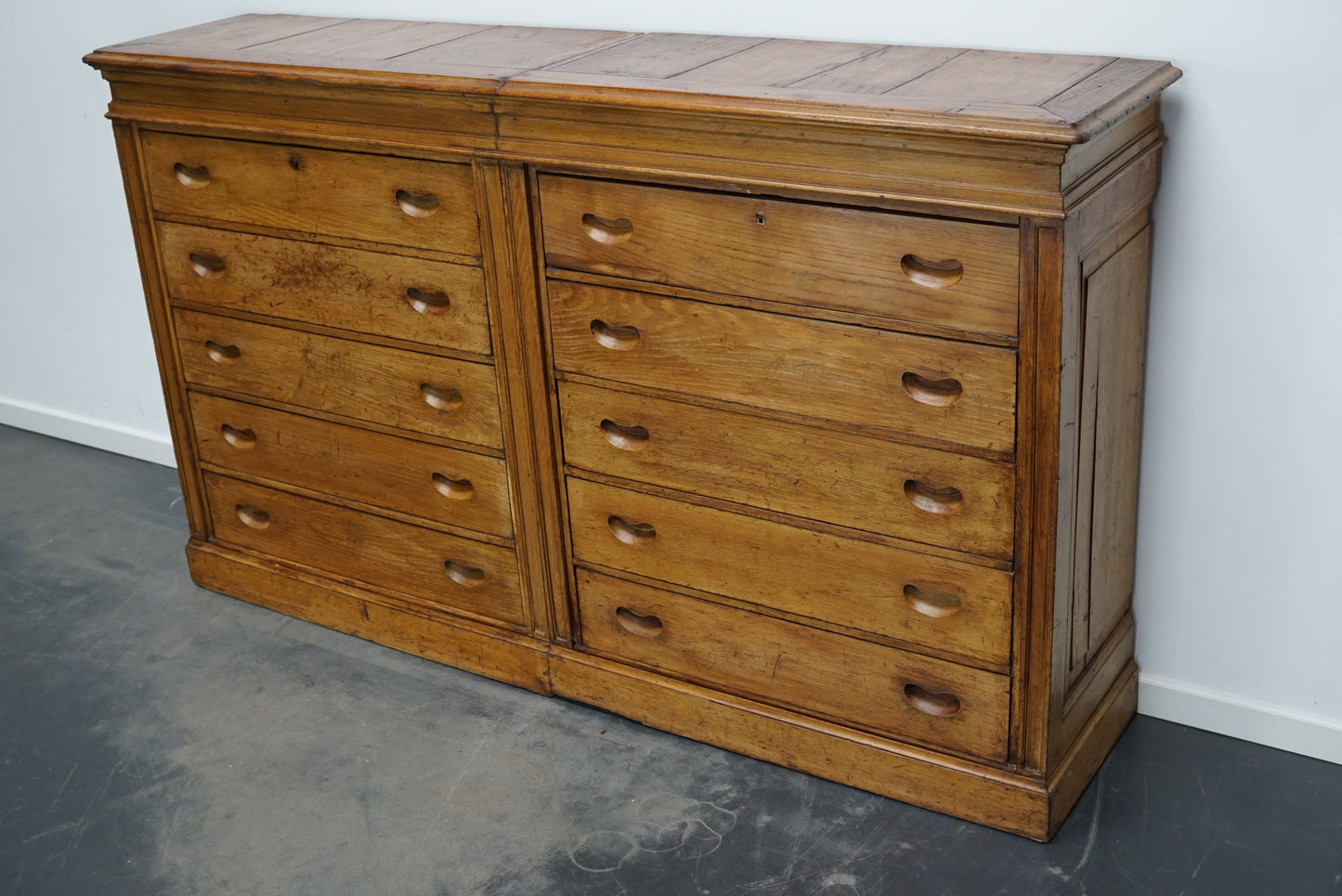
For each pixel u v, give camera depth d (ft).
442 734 8.37
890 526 7.01
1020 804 7.17
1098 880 6.96
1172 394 7.47
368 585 9.29
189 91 8.28
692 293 7.06
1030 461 6.44
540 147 7.14
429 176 7.63
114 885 7.33
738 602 7.72
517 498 8.26
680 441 7.48
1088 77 6.52
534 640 8.64
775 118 6.34
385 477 8.82
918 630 7.16
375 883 7.24
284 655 9.25
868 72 6.88
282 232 8.39
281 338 8.80
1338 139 6.55
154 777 8.13
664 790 7.80
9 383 12.63
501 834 7.54
